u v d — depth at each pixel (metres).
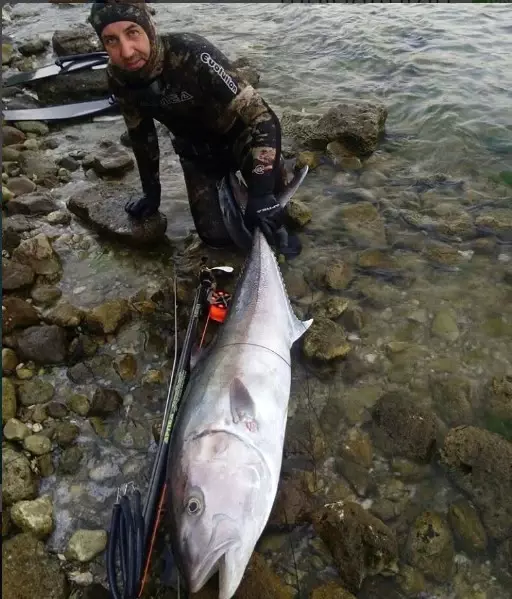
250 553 2.10
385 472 2.61
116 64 3.21
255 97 3.50
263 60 6.88
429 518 2.39
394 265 3.70
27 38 8.08
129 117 3.63
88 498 2.61
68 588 2.30
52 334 3.24
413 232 3.97
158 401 2.99
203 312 3.30
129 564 2.03
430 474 2.59
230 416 2.30
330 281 3.55
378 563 2.25
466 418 2.79
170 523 2.14
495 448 2.54
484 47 6.69
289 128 5.20
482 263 3.67
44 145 5.37
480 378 2.98
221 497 2.10
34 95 6.45
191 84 3.37
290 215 4.01
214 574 2.21
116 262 3.91
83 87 6.38
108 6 3.02
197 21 8.50
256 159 3.50
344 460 2.66
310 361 3.10
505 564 2.27
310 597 2.18
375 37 7.16
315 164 4.73
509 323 3.25
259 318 2.84
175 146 3.90
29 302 3.59
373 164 4.75
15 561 2.31
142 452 2.77
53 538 2.48
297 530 2.43
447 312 3.34
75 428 2.85
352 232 3.99
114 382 3.09
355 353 3.15
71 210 4.36
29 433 2.83
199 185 3.91
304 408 2.89
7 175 4.84
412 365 3.07
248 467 2.21
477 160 4.68
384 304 3.43
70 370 3.14
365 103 5.11
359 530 2.29
